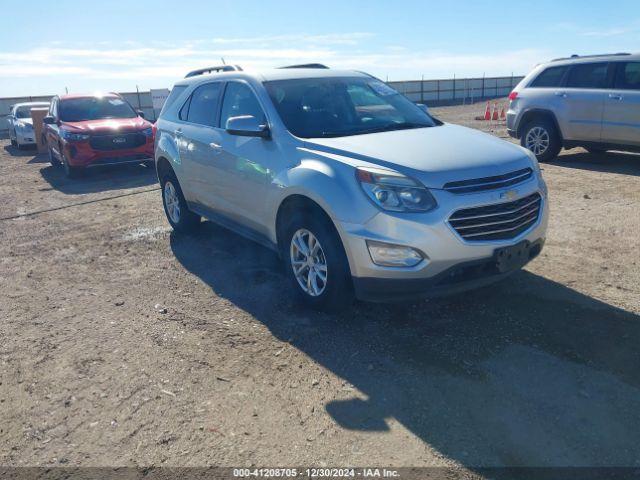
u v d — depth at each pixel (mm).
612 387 3119
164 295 4793
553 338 3676
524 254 3877
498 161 3828
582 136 9375
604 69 9070
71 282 5242
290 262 4355
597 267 4863
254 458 2723
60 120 11758
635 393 3055
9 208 8758
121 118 12055
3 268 5738
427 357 3539
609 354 3453
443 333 3832
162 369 3574
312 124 4539
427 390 3186
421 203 3535
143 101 33188
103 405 3221
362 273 3699
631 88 8680
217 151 5176
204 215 5922
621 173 8727
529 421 2875
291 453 2746
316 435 2869
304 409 3090
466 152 3902
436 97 45031
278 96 4742
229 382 3391
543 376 3254
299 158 4180
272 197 4367
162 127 6496
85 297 4848
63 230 7184
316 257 4117
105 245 6383
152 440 2895
